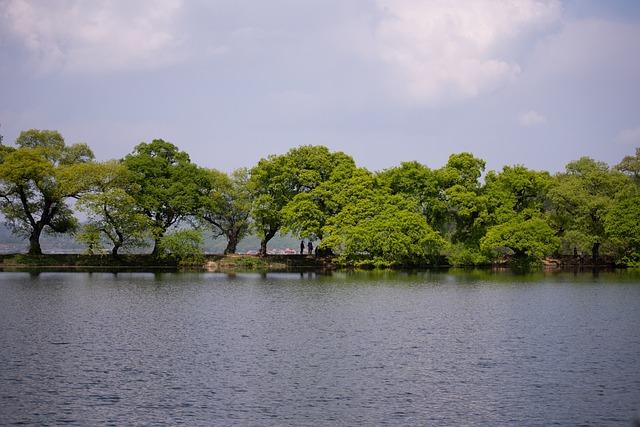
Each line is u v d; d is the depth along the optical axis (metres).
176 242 104.25
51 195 102.12
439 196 117.88
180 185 107.75
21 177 98.19
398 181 117.62
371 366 32.34
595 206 110.12
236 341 38.53
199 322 45.72
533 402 26.50
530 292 68.00
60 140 111.19
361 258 110.50
